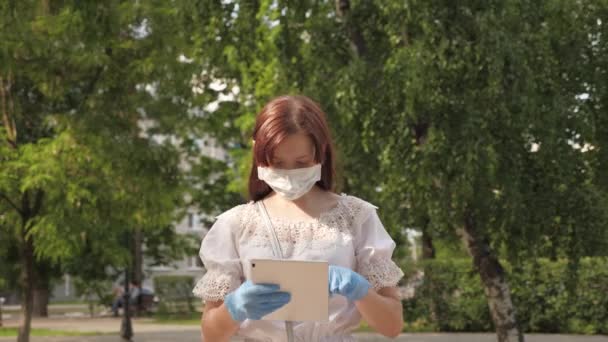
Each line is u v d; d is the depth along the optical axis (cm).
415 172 892
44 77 1227
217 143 2339
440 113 883
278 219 284
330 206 289
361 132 943
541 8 922
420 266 1970
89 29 1163
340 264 277
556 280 1808
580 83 991
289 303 253
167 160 1278
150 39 1263
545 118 901
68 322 2552
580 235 931
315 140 270
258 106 1342
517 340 1002
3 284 2655
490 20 846
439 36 852
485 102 860
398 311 276
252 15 1077
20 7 1140
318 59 1024
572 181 949
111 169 1221
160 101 1369
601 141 988
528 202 933
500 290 1009
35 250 1250
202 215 3253
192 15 1075
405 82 857
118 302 2980
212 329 270
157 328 2181
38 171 1166
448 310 1930
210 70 1414
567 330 1814
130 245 2930
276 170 271
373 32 1044
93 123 1212
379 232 289
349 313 285
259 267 253
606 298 1767
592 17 975
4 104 1260
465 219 974
